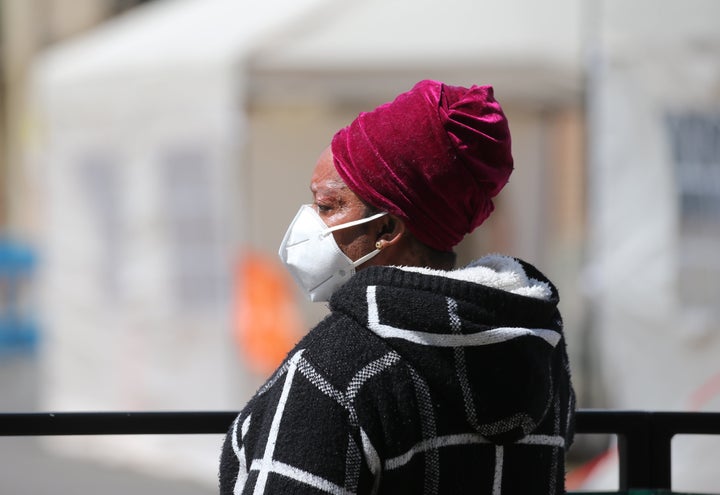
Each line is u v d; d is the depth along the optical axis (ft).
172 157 51.72
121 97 54.13
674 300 47.06
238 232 50.16
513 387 12.12
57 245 60.90
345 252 13.44
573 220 63.36
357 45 50.39
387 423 11.78
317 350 12.07
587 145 50.16
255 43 48.80
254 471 11.90
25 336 98.02
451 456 12.04
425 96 12.91
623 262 47.62
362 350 11.94
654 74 47.52
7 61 120.26
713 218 47.57
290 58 50.01
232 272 50.21
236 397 51.26
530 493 12.67
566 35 50.78
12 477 56.08
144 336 54.90
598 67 47.85
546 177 65.51
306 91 50.90
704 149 47.57
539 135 65.46
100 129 56.18
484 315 12.09
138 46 54.60
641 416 16.47
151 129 52.54
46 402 66.28
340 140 13.30
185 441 57.52
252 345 51.85
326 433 11.69
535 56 50.83
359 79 51.19
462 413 12.05
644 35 47.78
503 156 13.10
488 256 13.70
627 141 47.67
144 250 54.03
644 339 47.47
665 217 47.32
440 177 12.74
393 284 12.10
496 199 63.21
